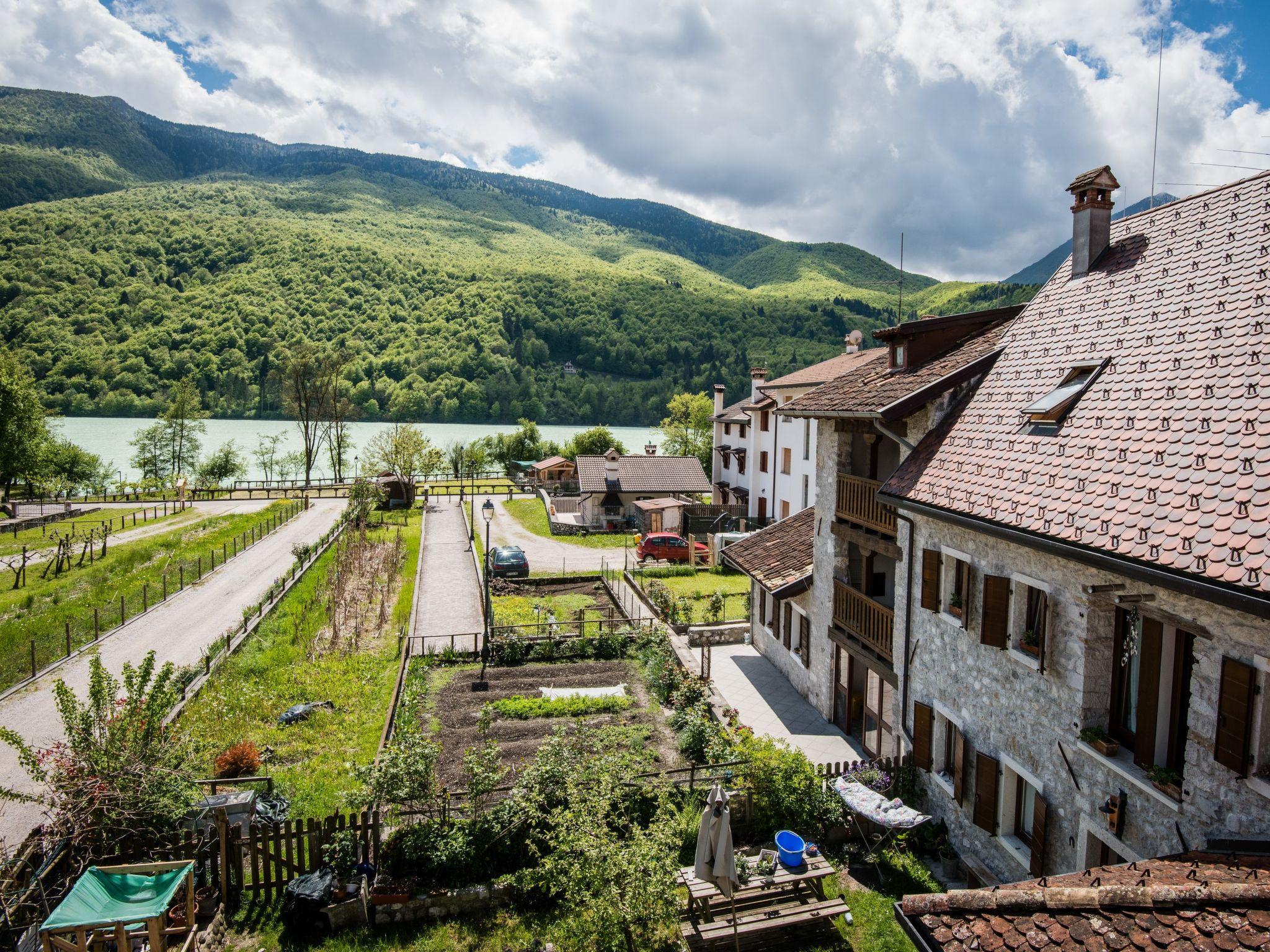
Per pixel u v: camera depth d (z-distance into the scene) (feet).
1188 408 31.53
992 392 46.03
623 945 34.01
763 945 36.81
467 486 250.16
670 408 265.34
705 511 166.71
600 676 75.00
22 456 190.60
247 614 89.40
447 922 39.14
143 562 126.52
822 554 63.21
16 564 122.83
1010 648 37.45
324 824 41.01
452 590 112.68
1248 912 19.76
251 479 291.38
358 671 75.77
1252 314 32.65
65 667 74.90
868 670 57.47
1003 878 38.01
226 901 39.65
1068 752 33.40
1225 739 24.91
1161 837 28.07
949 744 44.62
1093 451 34.45
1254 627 24.18
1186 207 43.98
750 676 73.82
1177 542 26.73
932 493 42.98
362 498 181.78
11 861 36.76
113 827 38.24
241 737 59.16
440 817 43.83
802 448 139.03
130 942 33.81
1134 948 20.03
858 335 155.63
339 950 36.99
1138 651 30.07
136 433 278.05
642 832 37.96
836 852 44.83
